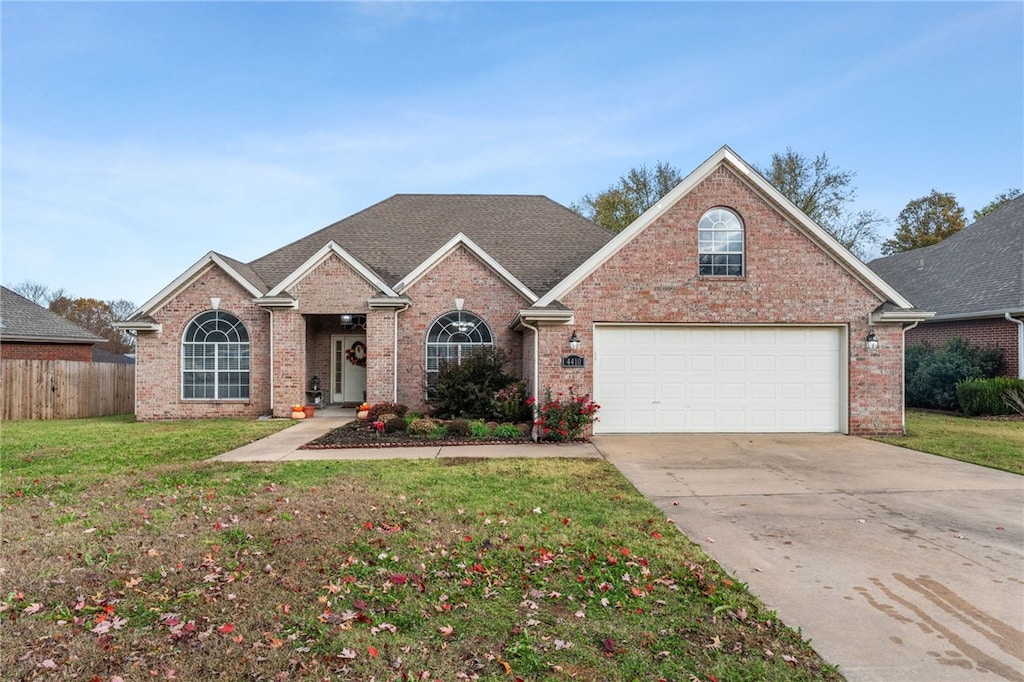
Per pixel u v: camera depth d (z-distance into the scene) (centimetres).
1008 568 518
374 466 950
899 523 656
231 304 1703
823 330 1355
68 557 522
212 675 338
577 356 1289
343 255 1648
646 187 3591
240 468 927
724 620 412
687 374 1345
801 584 480
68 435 1325
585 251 1900
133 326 1658
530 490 789
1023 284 1783
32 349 2166
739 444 1207
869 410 1329
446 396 1448
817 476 908
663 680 334
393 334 1648
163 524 619
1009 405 1625
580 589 461
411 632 391
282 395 1653
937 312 2038
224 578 479
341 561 516
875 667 352
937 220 3950
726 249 1335
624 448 1159
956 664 356
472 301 1689
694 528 635
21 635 384
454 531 605
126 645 372
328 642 377
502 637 385
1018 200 2214
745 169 1314
